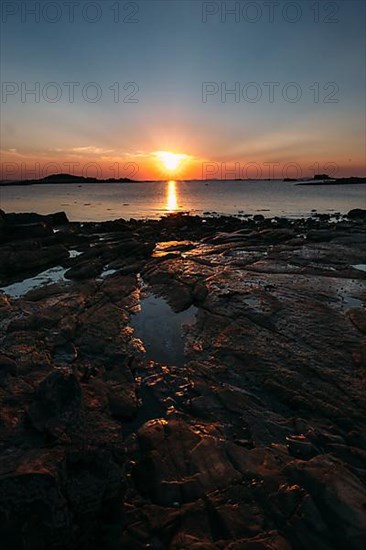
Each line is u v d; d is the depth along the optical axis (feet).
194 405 31.58
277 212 206.08
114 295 59.67
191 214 193.67
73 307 52.13
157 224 138.72
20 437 22.16
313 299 56.18
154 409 32.01
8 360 32.42
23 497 16.29
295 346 41.63
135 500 21.59
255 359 39.09
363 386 33.81
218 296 57.41
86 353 41.24
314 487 21.52
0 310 50.98
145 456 24.77
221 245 101.30
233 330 46.11
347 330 45.37
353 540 18.53
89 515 17.90
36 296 58.23
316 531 19.08
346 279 67.31
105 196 369.91
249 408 31.27
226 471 23.09
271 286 62.39
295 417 30.32
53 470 17.43
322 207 238.07
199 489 21.81
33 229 101.35
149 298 59.77
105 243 99.76
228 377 36.55
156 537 18.92
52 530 16.17
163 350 43.11
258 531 19.20
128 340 44.93
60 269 78.64
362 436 27.48
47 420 22.94
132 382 34.94
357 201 287.69
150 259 84.48
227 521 19.66
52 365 35.29
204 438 26.37
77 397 24.68
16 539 15.92
